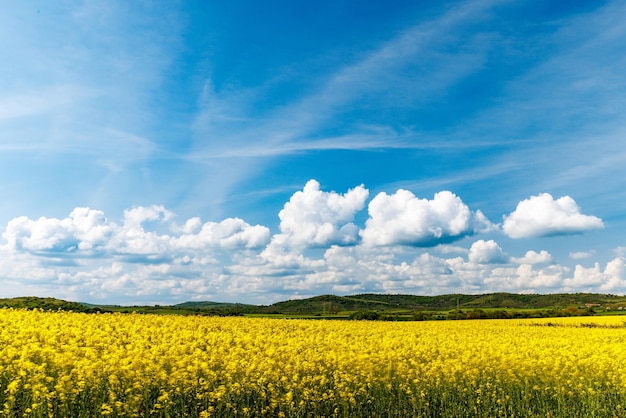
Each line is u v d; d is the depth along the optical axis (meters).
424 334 29.23
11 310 24.44
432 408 15.88
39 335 17.08
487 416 15.48
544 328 38.75
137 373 12.77
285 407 14.04
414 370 17.25
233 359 15.68
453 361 18.30
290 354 17.55
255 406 14.05
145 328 22.44
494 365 18.23
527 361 18.66
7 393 11.87
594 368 18.78
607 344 25.61
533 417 15.59
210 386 13.96
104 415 11.69
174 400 13.23
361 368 16.34
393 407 15.48
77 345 16.70
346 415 14.30
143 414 12.44
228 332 24.39
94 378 12.38
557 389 16.55
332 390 15.06
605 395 17.06
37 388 11.27
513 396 16.53
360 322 38.56
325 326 32.28
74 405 11.98
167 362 14.96
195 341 19.34
